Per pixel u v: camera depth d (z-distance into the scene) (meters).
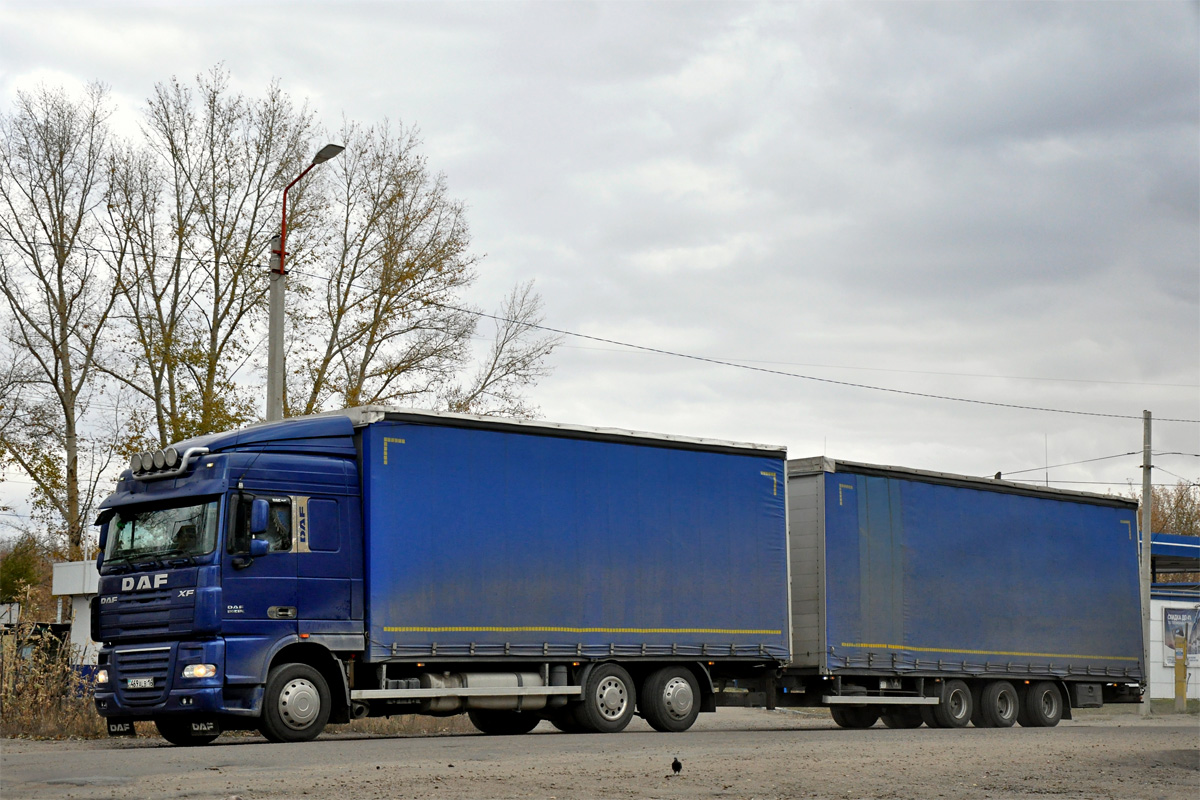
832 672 21.73
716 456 20.98
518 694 18.23
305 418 17.33
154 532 16.47
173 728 16.97
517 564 18.39
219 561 15.82
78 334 36.12
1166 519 83.50
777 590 21.33
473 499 18.09
